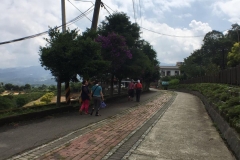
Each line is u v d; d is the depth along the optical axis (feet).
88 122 32.24
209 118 36.96
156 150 20.36
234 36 181.16
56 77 44.01
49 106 44.91
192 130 28.22
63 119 34.45
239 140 19.39
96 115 38.29
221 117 28.91
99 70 43.42
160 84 248.93
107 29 63.77
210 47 195.72
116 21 63.62
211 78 88.22
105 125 30.40
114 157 18.31
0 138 23.35
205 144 22.48
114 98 65.67
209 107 42.39
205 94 58.49
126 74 66.18
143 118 36.58
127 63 65.21
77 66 40.93
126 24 64.85
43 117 35.37
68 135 24.71
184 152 20.03
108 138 23.77
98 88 38.73
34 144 21.34
